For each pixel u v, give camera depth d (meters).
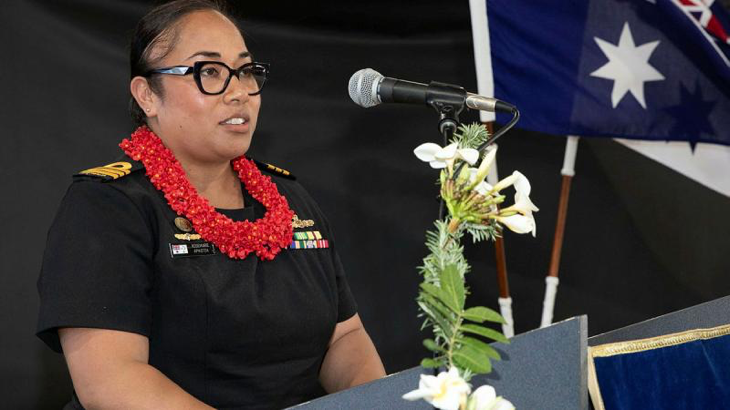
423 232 5.73
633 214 6.30
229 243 3.29
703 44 5.61
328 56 5.59
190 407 2.88
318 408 2.16
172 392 2.91
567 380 2.26
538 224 6.07
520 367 2.25
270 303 3.32
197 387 3.22
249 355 3.27
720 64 5.64
